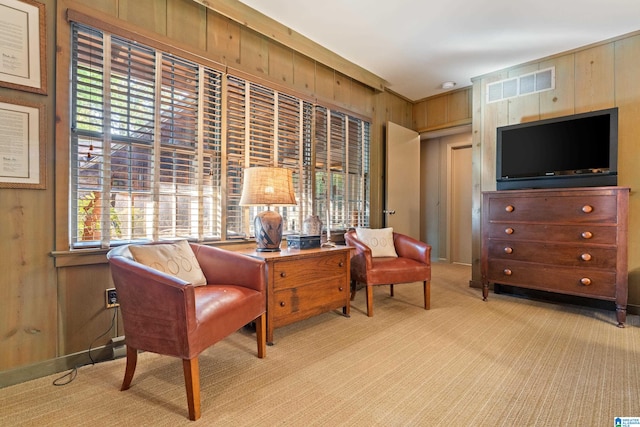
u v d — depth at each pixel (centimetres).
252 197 231
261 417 138
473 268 375
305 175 318
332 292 256
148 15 212
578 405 147
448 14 258
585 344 214
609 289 251
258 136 275
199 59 235
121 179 203
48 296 178
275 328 224
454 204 533
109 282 198
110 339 198
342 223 355
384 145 414
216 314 154
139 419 137
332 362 189
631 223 281
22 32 170
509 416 139
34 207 174
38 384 167
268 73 282
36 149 174
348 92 363
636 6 245
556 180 308
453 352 203
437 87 412
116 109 201
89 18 187
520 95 347
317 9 251
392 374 175
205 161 243
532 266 288
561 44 304
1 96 165
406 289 366
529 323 255
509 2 241
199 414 139
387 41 300
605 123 281
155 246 186
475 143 380
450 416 139
